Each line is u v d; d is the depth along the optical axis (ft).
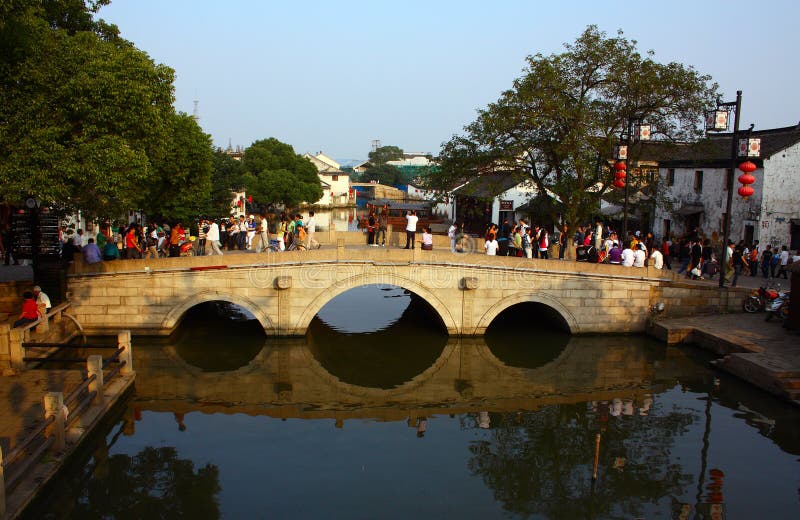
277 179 209.87
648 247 86.02
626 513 38.52
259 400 57.36
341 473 42.93
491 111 86.38
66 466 40.86
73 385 49.93
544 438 49.85
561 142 83.25
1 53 51.78
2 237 82.48
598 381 63.72
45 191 52.85
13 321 61.41
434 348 74.84
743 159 72.43
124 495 39.17
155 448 46.16
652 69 82.79
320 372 66.03
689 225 113.29
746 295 78.18
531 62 84.58
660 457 46.11
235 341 74.13
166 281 70.79
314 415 54.08
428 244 81.92
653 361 69.05
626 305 78.13
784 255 88.33
